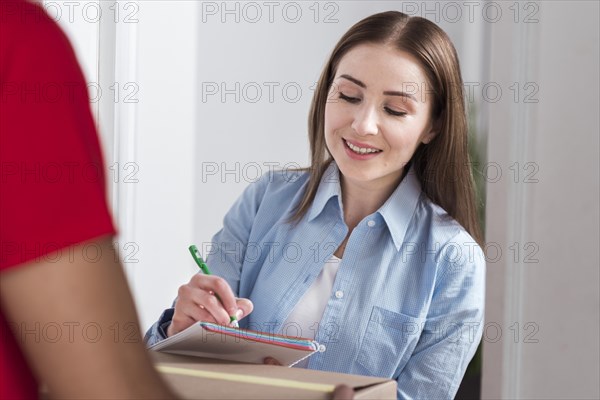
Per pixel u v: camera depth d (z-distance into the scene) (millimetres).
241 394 840
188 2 2377
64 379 486
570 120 991
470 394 2275
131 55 2146
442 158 1639
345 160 1539
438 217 1613
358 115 1503
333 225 1625
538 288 1021
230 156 2596
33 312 471
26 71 469
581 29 979
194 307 1308
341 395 802
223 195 2566
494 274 1063
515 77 1029
